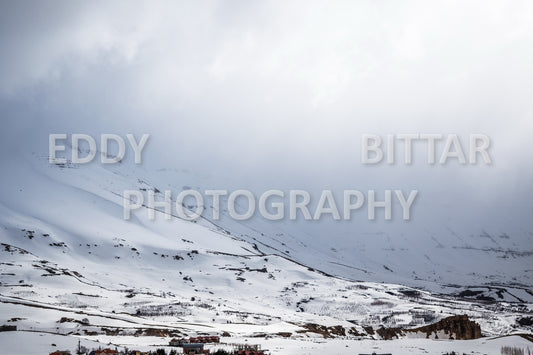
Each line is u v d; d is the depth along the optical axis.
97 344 153.00
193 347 156.25
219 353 147.75
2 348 143.50
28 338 151.25
